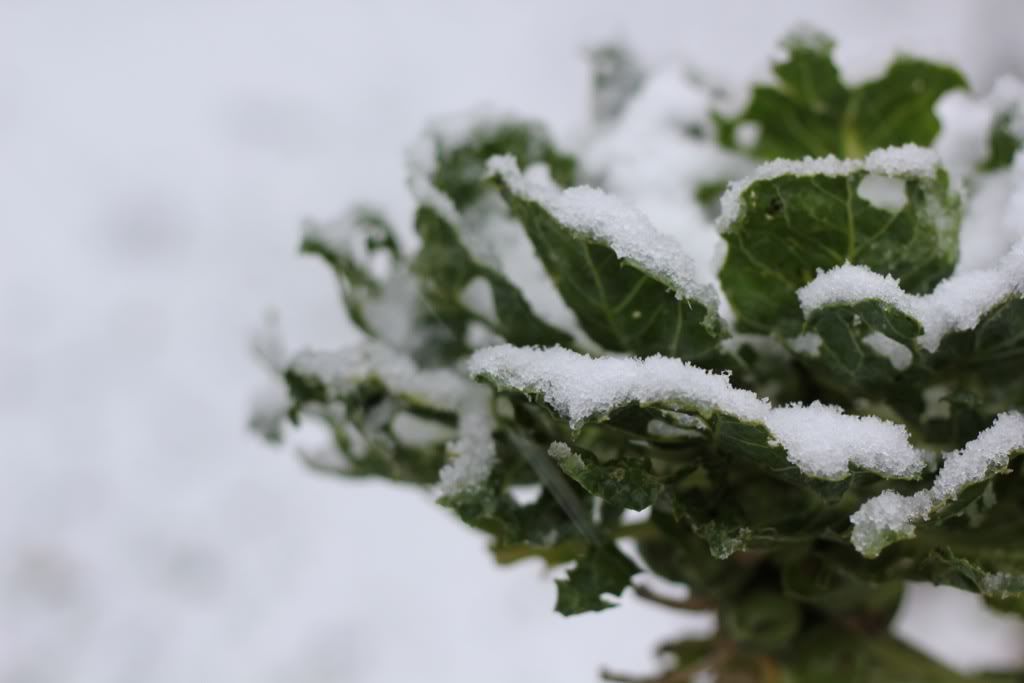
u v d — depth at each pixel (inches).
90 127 122.7
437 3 131.7
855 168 26.7
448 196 31.1
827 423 26.1
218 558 96.3
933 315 26.9
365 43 127.3
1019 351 27.4
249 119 122.5
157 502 99.3
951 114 36.1
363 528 97.8
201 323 109.6
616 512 29.0
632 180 37.0
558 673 86.5
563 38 126.6
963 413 27.7
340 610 92.7
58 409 104.5
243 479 101.0
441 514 98.5
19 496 99.0
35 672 89.7
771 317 28.4
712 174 37.1
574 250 27.3
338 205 115.5
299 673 89.4
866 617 31.9
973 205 31.9
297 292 109.9
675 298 27.2
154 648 91.0
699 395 25.6
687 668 33.0
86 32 131.5
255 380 106.4
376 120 122.5
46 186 118.3
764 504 27.7
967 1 119.0
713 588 31.2
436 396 29.2
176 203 116.6
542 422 28.2
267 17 132.3
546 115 121.0
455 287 30.2
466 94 123.3
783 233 27.6
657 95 39.0
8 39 130.4
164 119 123.0
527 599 91.3
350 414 29.3
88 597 93.9
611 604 28.2
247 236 114.4
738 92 39.0
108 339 108.7
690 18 125.4
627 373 25.8
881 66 36.1
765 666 32.2
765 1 124.9
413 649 89.9
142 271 113.0
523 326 29.0
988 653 72.2
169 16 132.2
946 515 26.4
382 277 32.5
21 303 110.4
